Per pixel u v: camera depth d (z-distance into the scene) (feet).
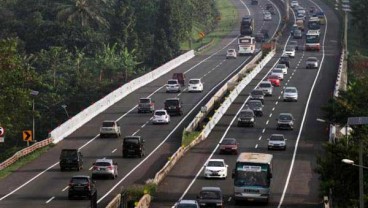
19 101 545.85
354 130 389.80
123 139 533.14
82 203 384.88
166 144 539.29
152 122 610.65
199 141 553.23
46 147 529.04
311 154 513.86
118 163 483.92
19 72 548.31
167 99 643.86
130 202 368.89
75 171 463.42
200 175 456.86
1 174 458.09
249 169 391.65
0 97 531.50
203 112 617.21
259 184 389.60
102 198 394.11
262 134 575.79
